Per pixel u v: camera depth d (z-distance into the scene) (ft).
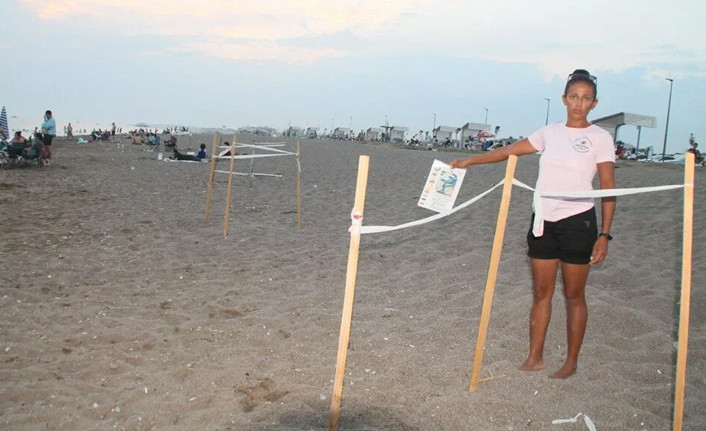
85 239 26.78
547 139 12.10
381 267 22.67
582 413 10.95
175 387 12.04
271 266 22.81
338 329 15.85
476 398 11.55
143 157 83.61
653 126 112.06
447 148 164.76
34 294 18.26
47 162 63.36
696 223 30.25
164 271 21.75
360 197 9.50
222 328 15.74
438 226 30.60
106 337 14.79
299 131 388.78
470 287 19.60
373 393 11.80
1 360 13.17
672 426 10.55
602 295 18.22
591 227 11.80
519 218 32.60
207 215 32.32
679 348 9.52
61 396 11.48
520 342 14.70
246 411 11.00
